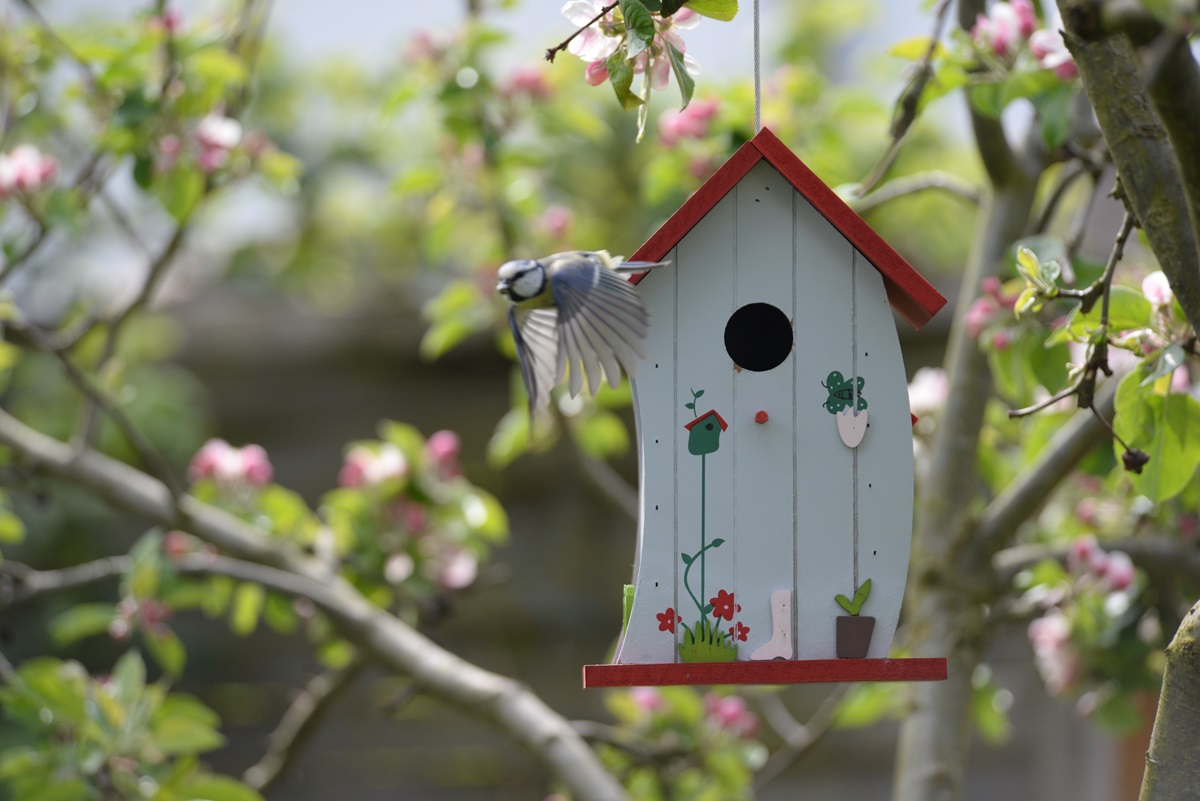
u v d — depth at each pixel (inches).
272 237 573.0
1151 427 182.9
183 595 308.2
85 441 328.8
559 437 359.3
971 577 275.0
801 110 321.1
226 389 557.9
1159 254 166.2
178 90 297.3
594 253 183.2
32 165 303.1
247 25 344.8
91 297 508.1
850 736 523.8
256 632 547.2
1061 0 163.9
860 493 189.9
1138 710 305.9
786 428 190.4
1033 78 234.4
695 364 190.1
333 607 307.9
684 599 187.9
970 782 493.0
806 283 191.3
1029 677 475.8
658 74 163.0
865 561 189.2
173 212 304.8
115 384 335.0
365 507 333.4
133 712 267.1
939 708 268.1
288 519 339.0
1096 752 444.5
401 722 542.0
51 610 527.5
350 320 551.5
